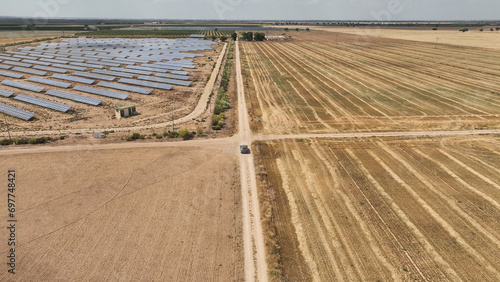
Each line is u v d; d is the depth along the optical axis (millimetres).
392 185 41250
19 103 74375
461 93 86062
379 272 27422
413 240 31406
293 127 61312
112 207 34750
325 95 84375
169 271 26734
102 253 28391
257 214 34656
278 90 89312
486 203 37719
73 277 25766
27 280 25328
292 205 36594
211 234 31297
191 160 46188
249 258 28500
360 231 32531
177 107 73062
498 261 28953
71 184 38719
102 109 70938
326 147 52562
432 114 69250
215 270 27031
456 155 50062
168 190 38375
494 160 48438
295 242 30781
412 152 51000
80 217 32938
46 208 34094
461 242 31266
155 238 30453
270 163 46688
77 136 54094
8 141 49750
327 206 36562
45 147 48844
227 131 58469
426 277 27000
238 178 41875
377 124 63281
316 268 27672
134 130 58000
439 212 35906
